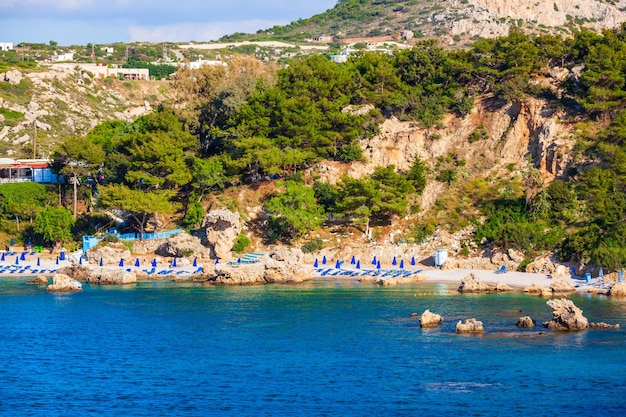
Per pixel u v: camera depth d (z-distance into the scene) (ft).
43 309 473.67
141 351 383.65
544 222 583.58
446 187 643.45
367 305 472.03
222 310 466.70
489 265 566.77
